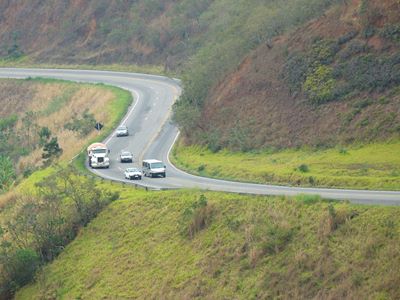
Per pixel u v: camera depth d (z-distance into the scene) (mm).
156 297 53375
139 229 62125
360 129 77188
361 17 86688
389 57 81438
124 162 90375
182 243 56812
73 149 100938
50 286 62375
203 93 100812
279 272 47469
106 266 60500
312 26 93375
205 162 83000
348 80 83500
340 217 47844
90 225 67000
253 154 83250
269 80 91438
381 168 65938
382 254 43781
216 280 50844
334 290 43719
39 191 74688
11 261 64875
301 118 83875
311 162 73250
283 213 51938
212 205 57250
